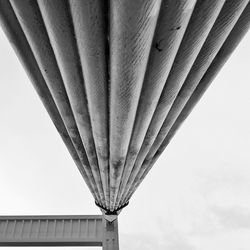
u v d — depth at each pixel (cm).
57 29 303
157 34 283
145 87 402
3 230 2238
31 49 400
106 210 1480
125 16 224
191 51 344
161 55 315
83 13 252
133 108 419
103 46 308
